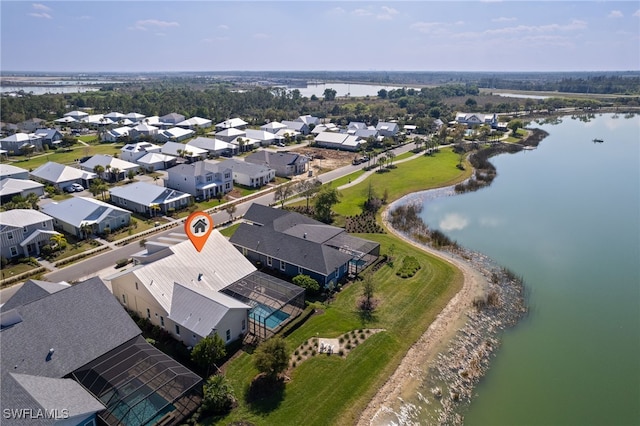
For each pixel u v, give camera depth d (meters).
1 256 50.81
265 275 45.88
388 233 64.19
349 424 29.19
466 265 54.91
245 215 62.66
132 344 33.28
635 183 95.44
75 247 56.22
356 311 42.50
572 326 42.56
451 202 81.06
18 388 25.25
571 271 54.34
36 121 152.38
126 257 53.50
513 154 125.06
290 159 97.75
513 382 34.50
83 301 33.53
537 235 65.88
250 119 180.25
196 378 30.03
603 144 139.75
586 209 78.19
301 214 66.69
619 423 30.53
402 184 89.75
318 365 34.44
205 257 44.38
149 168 97.56
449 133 145.50
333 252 48.62
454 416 30.78
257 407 29.78
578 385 34.31
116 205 74.06
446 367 35.72
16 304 35.50
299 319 40.25
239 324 36.94
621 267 55.66
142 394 28.88
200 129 151.38
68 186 83.12
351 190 84.69
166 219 67.38
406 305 44.06
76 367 29.78
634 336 41.03
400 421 29.89
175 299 37.47
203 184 79.19
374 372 34.22
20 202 68.44
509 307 45.62
